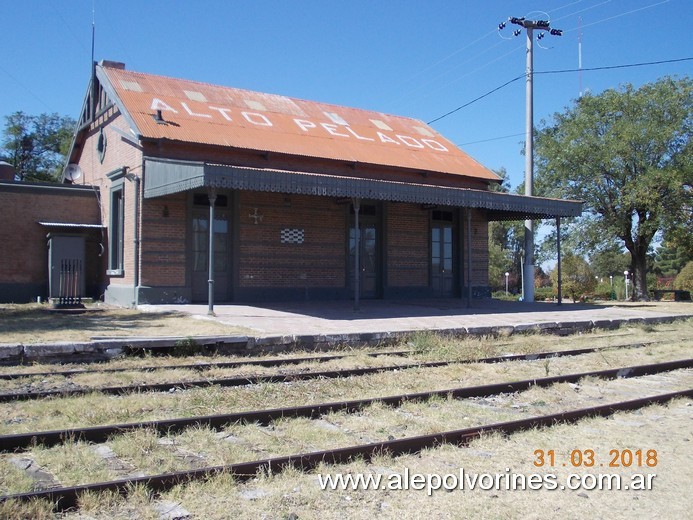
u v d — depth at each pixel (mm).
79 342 9984
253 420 6727
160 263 17578
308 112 23469
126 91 19297
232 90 22719
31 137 41469
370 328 12883
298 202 20125
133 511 4391
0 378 8445
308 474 5160
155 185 16109
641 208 25828
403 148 23281
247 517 4328
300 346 11508
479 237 24297
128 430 6086
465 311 17734
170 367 9469
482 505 4621
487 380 9344
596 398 8312
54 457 5410
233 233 18828
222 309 16484
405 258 22484
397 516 4414
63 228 19828
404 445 5766
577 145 25953
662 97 25484
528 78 21766
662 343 13602
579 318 16438
